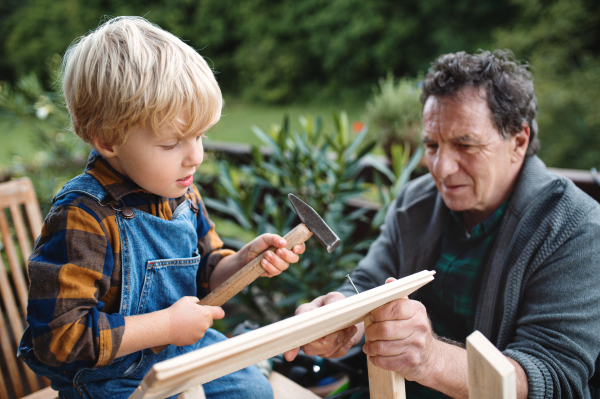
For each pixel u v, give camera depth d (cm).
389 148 288
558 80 604
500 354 62
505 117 111
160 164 84
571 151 518
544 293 107
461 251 129
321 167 212
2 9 1502
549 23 742
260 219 233
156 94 78
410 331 81
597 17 707
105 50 80
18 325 139
